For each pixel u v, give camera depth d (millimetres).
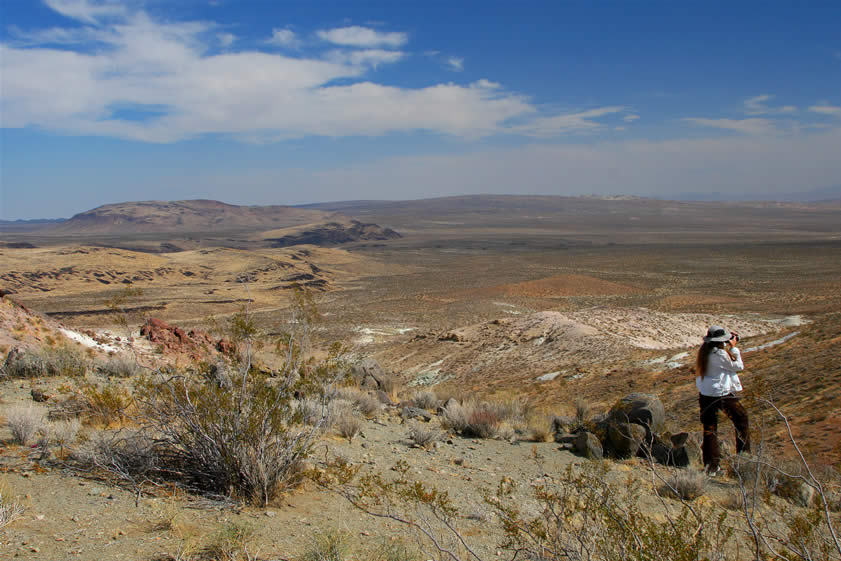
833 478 6387
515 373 40969
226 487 5395
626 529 3334
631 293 127375
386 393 16547
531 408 13711
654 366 33094
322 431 8266
